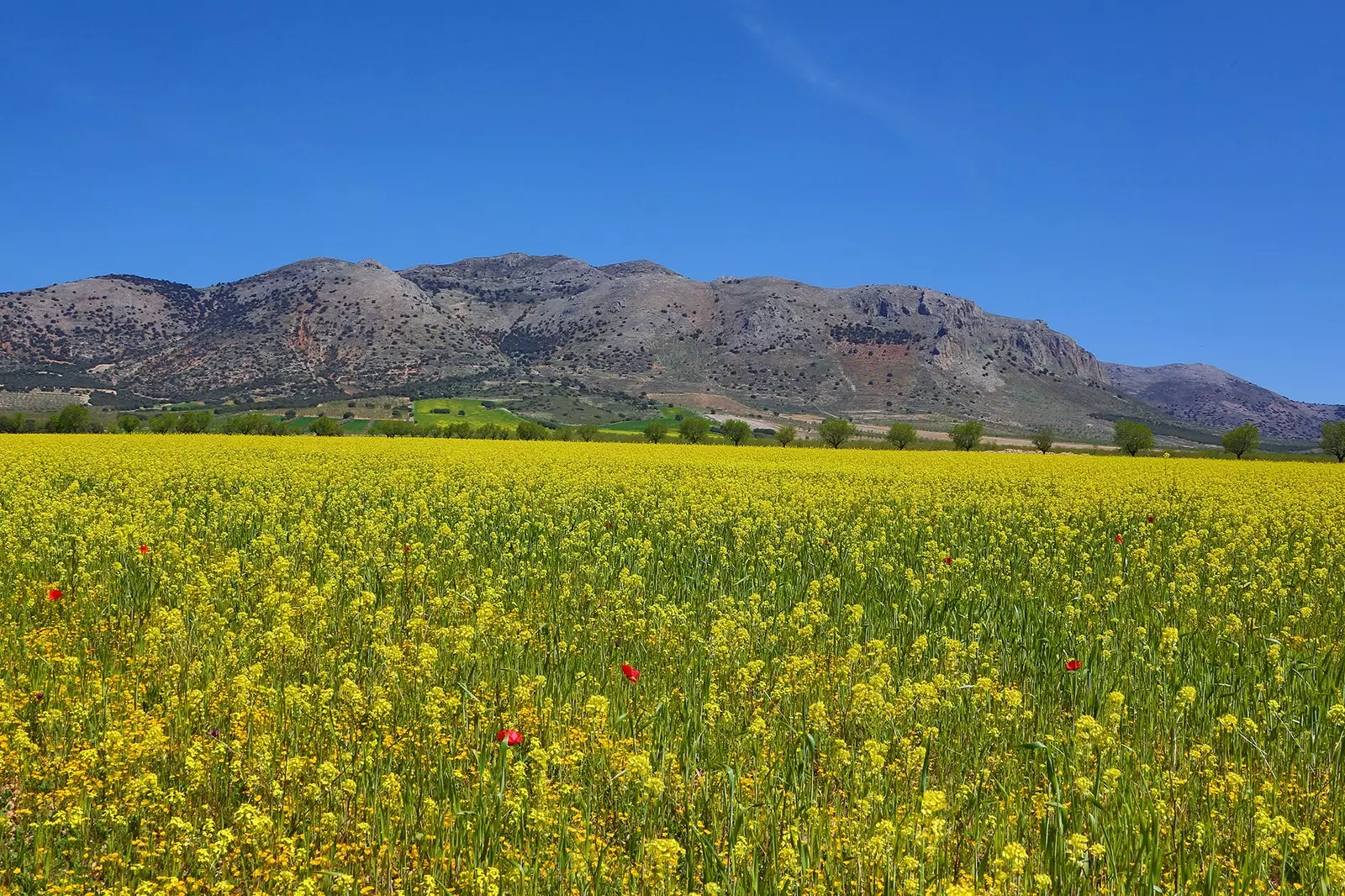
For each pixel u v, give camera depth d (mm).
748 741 6879
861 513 20219
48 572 12023
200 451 38406
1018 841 5633
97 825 5730
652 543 15641
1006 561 14281
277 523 16156
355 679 8328
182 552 12594
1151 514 21203
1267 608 11469
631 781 6027
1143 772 6316
